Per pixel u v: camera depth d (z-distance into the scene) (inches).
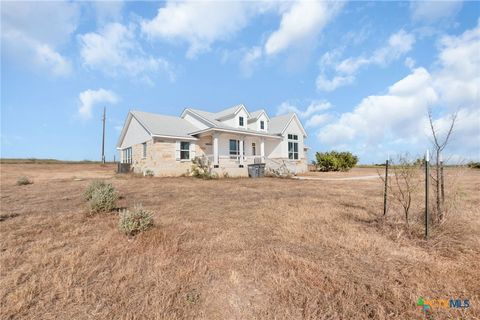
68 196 328.5
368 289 90.0
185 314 77.0
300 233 158.1
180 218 201.9
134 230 158.1
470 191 319.0
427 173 146.8
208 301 84.3
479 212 198.7
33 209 244.2
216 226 177.6
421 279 95.5
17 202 285.1
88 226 179.3
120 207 249.6
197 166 649.0
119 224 161.8
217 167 652.7
